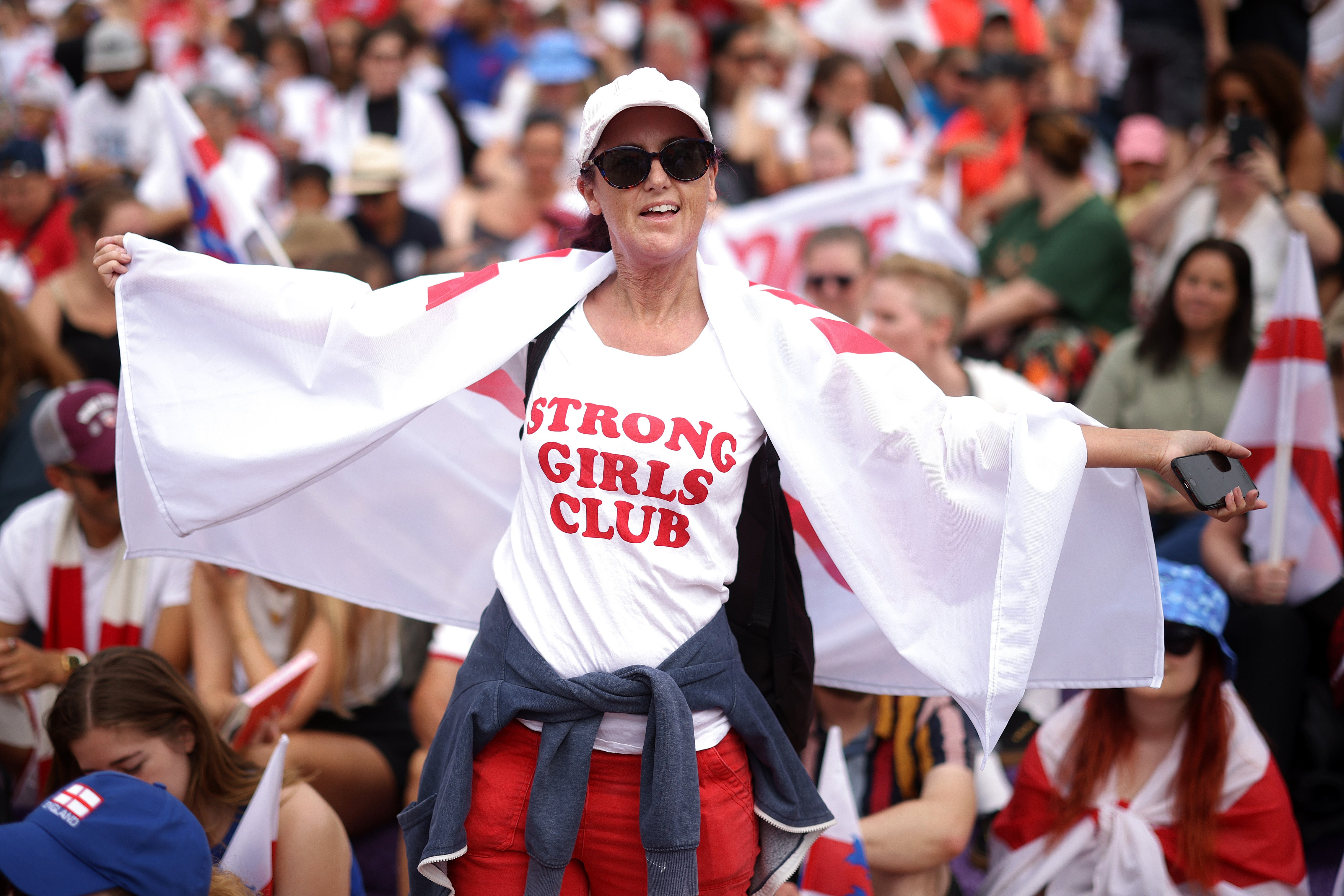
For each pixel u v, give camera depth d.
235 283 3.70
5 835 3.49
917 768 4.82
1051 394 8.00
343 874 4.39
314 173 10.62
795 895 4.21
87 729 4.16
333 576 4.30
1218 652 4.76
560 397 3.46
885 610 3.56
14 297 8.34
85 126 12.77
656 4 16.36
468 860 3.49
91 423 5.45
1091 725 4.94
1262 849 4.71
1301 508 5.53
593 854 3.46
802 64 15.16
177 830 3.62
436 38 16.92
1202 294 6.61
